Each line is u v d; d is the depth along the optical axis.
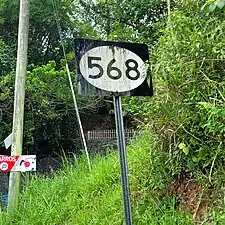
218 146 3.05
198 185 3.29
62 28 13.62
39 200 5.56
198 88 3.22
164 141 3.51
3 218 5.39
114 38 7.07
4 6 13.21
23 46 6.15
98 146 10.38
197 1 3.53
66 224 4.67
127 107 4.13
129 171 3.93
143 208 3.54
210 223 2.95
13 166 5.22
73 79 10.83
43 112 10.92
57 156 11.62
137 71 2.88
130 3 8.16
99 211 4.23
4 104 10.84
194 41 3.24
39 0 13.42
